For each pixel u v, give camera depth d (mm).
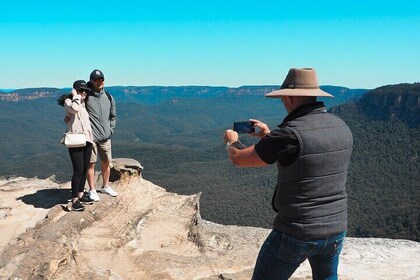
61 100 7938
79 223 7312
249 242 8312
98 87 8445
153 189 9977
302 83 3881
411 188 112500
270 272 4062
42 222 7438
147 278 6277
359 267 7773
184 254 7488
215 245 7879
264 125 4551
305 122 3732
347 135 3889
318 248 3834
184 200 9633
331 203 3777
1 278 5277
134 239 7406
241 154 3928
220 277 6496
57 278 5383
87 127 7977
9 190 9844
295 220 3777
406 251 8742
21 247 6328
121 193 9312
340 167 3795
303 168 3654
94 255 6707
